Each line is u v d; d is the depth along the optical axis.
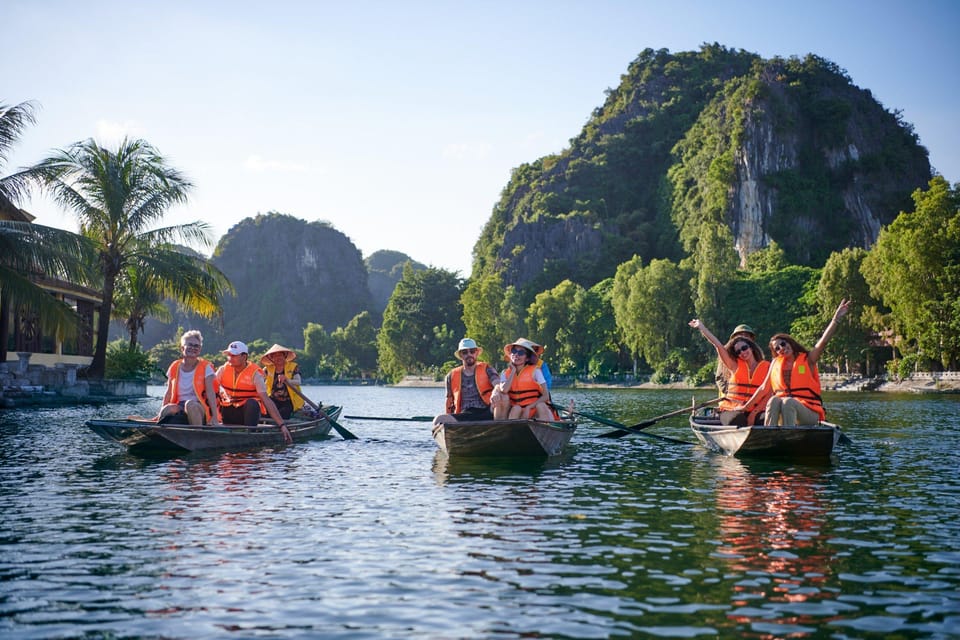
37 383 31.72
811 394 13.55
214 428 13.66
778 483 10.73
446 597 5.45
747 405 14.24
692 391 88.56
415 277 173.88
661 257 186.38
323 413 17.33
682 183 189.25
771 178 163.12
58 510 8.45
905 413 30.83
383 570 6.12
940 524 7.89
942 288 66.31
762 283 105.50
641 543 7.02
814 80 177.50
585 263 180.75
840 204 166.25
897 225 69.88
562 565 6.28
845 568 6.20
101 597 5.44
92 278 28.25
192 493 9.59
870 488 10.27
